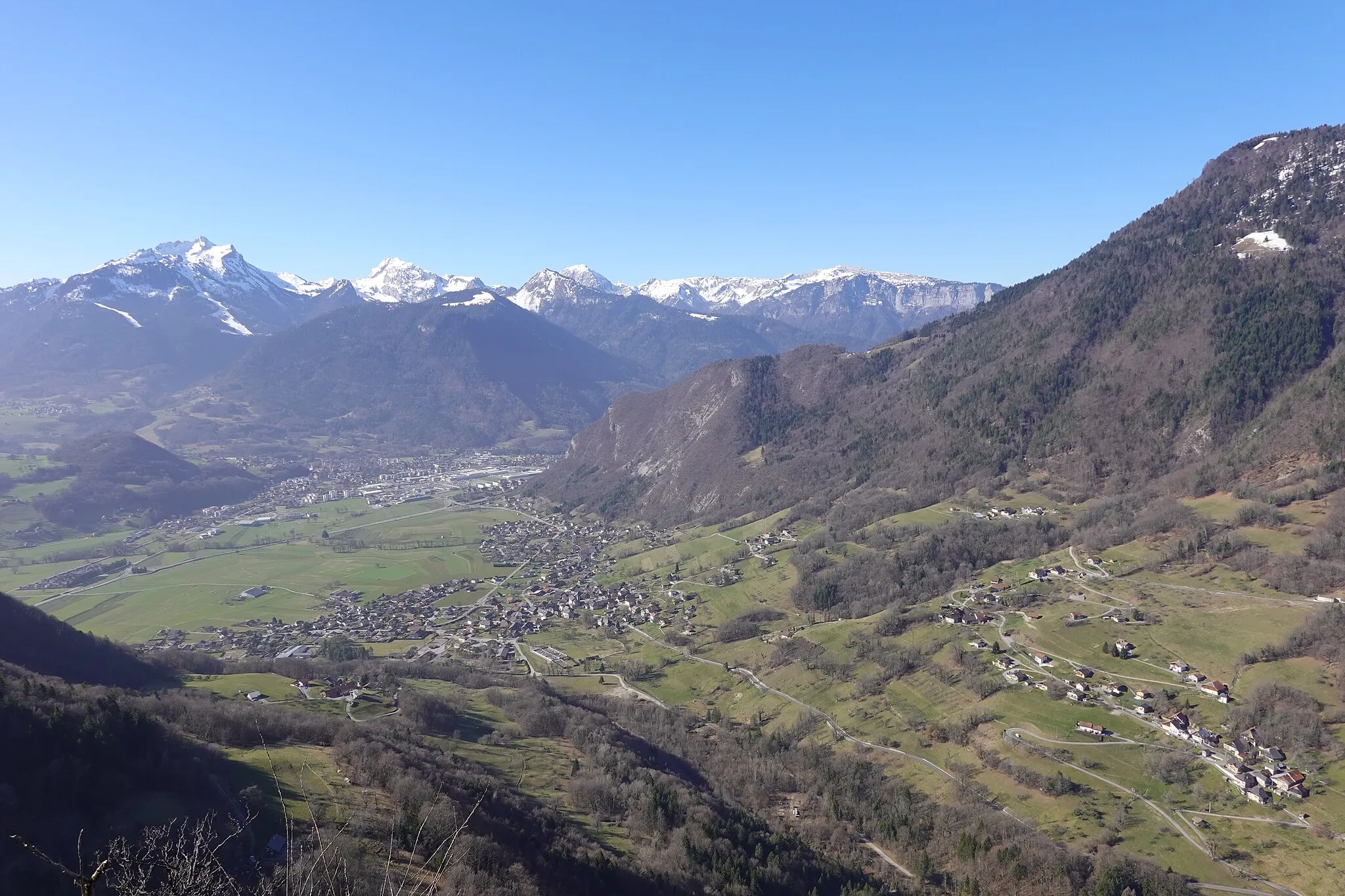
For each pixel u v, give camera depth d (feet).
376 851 260.42
